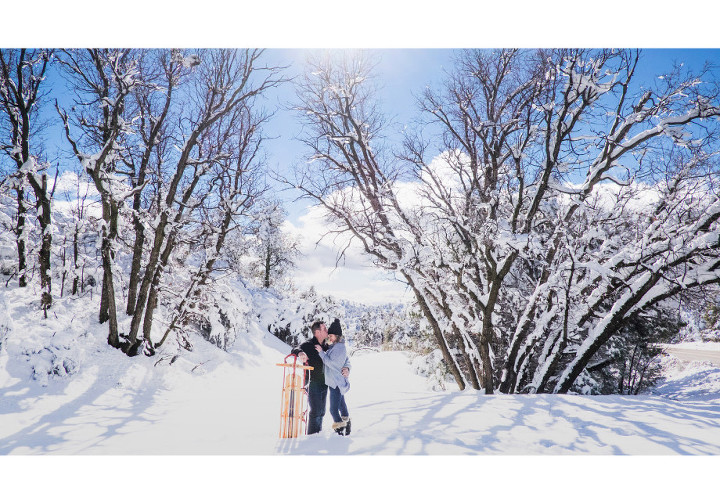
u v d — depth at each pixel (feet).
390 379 58.34
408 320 64.80
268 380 50.03
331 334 20.16
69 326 39.29
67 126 35.78
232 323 60.49
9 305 38.50
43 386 31.50
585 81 32.60
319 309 89.71
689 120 32.65
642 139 34.27
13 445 19.08
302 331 84.53
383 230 40.09
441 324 44.39
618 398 29.35
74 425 23.85
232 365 52.26
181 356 47.24
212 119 41.50
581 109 35.01
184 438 19.84
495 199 39.65
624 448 16.89
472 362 40.40
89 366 36.11
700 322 124.26
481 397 30.48
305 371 19.89
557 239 39.58
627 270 37.06
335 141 42.50
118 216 41.78
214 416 27.53
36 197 41.39
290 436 18.75
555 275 36.47
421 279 39.55
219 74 43.11
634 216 38.96
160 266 43.52
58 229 40.96
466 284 38.86
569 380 37.68
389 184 41.34
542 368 39.42
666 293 34.96
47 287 39.91
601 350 48.55
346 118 43.39
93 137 41.42
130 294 45.57
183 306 44.73
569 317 40.24
